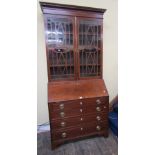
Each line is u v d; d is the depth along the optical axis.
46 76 2.03
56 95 1.62
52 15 1.55
